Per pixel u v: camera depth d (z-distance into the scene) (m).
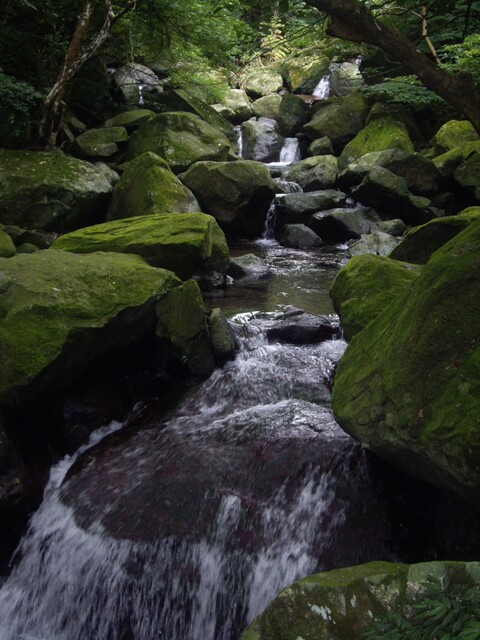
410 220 11.36
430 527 3.58
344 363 3.80
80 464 4.60
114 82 13.66
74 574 4.04
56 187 8.79
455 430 2.66
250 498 3.97
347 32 2.41
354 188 12.00
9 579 4.20
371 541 3.65
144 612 3.83
